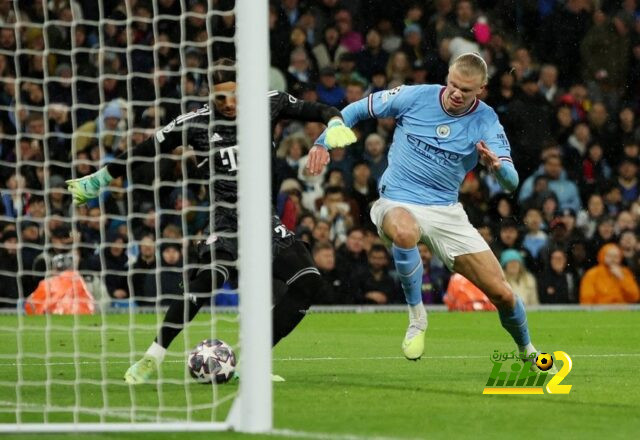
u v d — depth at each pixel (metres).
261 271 9.52
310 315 27.03
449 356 16.94
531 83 33.25
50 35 28.27
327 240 28.19
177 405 11.27
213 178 12.69
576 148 32.84
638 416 10.49
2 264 25.52
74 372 14.44
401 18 34.06
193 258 26.25
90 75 28.22
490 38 34.19
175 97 28.86
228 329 21.55
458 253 13.70
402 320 25.50
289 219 28.48
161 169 14.00
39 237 25.73
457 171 13.78
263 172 9.60
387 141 31.34
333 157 30.52
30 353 17.23
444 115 13.64
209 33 12.55
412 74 33.53
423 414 10.55
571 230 30.42
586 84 35.28
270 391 9.54
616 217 31.48
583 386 12.86
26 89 27.58
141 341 19.45
